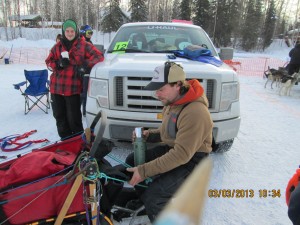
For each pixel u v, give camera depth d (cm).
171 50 396
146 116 287
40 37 3656
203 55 348
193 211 36
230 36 4028
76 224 173
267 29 4150
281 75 930
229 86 301
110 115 294
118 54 377
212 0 4012
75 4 4478
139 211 211
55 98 360
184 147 185
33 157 185
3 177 171
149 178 206
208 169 42
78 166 170
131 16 3884
